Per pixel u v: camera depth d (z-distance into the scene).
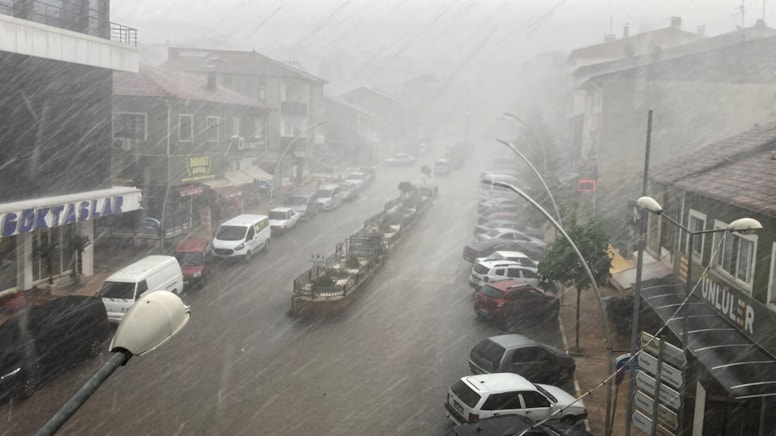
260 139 47.50
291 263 31.12
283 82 54.72
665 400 11.58
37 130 22.31
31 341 15.95
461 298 26.20
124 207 26.27
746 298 14.36
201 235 35.16
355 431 14.44
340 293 23.98
